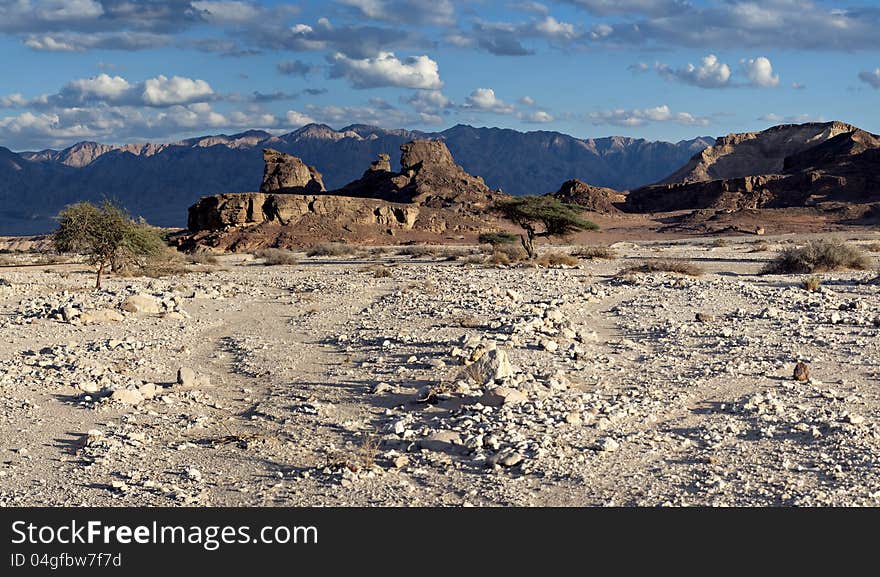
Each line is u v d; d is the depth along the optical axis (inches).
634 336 746.2
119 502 362.0
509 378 551.2
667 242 3479.3
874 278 1151.6
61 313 939.3
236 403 540.4
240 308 1040.8
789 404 478.6
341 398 539.8
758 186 6914.4
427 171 6815.9
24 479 394.6
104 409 521.3
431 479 380.2
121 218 1581.0
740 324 774.5
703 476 367.2
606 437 421.1
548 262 1787.6
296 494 367.9
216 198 4394.7
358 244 4131.4
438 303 985.5
